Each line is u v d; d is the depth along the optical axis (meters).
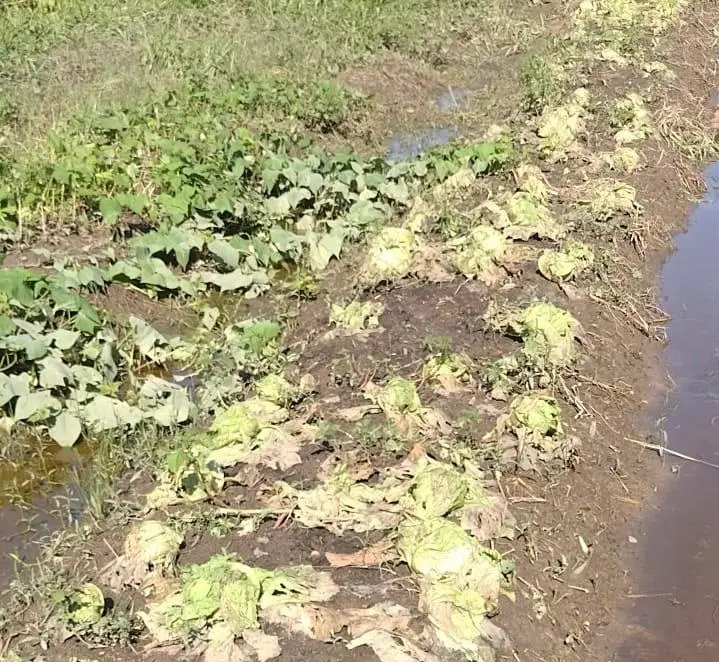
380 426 3.19
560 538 3.04
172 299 4.20
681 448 3.53
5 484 3.29
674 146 5.59
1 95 5.66
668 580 3.06
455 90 6.72
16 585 2.82
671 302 4.34
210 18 7.23
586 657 2.80
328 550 2.83
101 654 2.60
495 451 3.18
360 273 4.14
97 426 3.44
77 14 7.06
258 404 3.29
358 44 7.05
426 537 2.75
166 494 3.04
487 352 3.64
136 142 4.93
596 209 4.66
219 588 2.62
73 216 4.55
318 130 5.74
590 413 3.52
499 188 4.86
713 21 8.36
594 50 6.88
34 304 3.68
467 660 2.57
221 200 4.52
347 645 2.56
